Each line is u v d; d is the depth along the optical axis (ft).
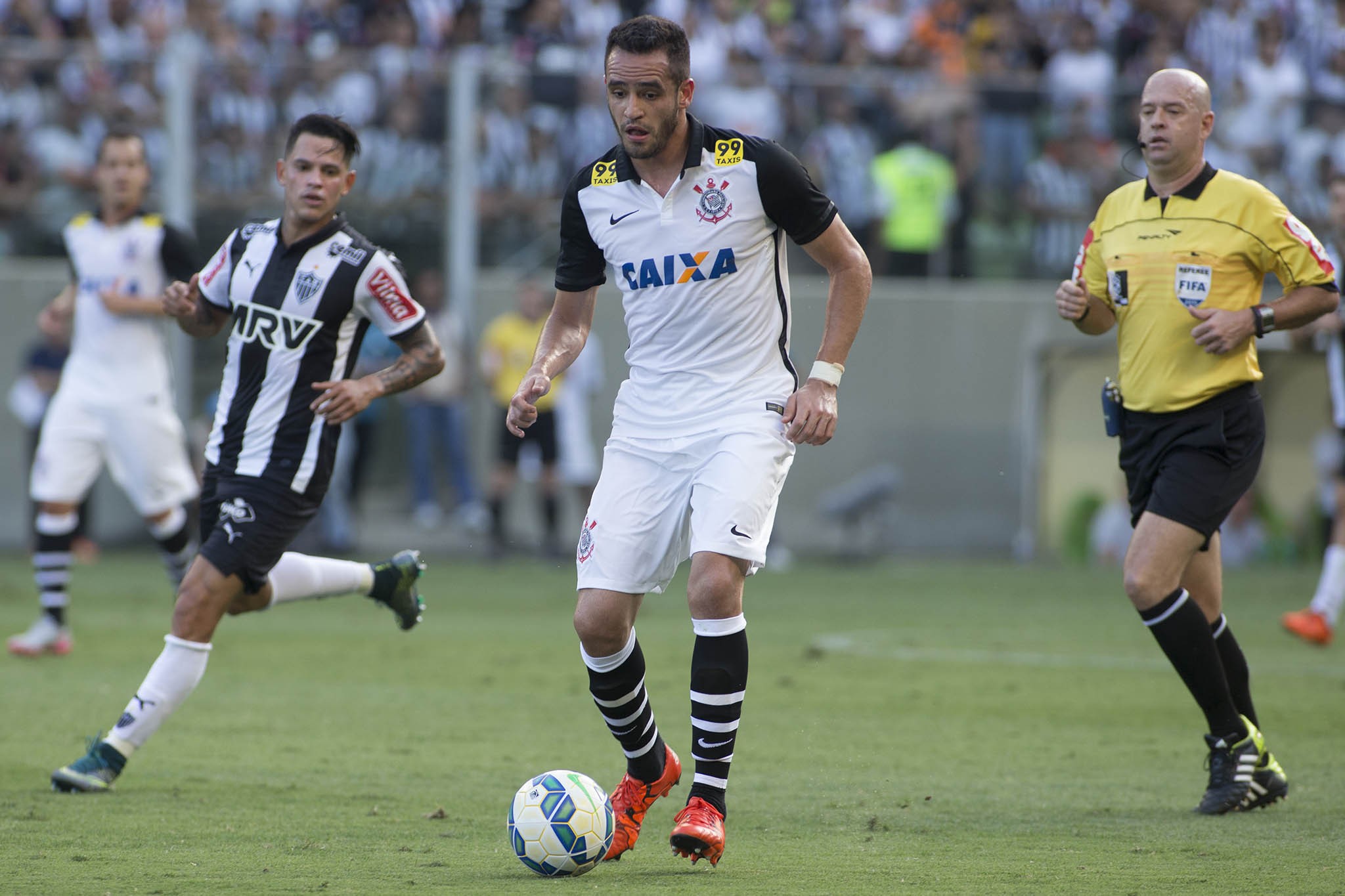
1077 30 201.05
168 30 195.00
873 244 192.13
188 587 61.67
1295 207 186.09
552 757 68.39
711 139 49.21
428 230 184.85
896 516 195.31
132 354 94.79
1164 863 48.52
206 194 179.11
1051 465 197.36
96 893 43.21
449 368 179.63
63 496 97.50
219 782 61.82
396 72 182.60
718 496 47.70
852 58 200.23
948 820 56.13
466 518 182.19
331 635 115.65
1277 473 197.88
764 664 101.81
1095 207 193.36
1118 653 109.70
